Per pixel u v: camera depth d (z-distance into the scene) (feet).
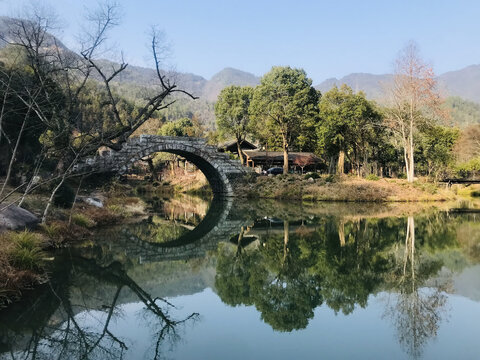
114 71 49.93
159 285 41.24
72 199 73.05
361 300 36.06
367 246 62.13
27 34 46.73
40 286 36.73
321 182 161.48
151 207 123.85
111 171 113.19
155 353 24.81
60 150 53.93
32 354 25.13
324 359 23.79
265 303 35.55
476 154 212.02
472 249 59.36
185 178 230.48
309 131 205.77
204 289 40.11
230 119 206.39
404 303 34.86
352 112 172.86
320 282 42.52
